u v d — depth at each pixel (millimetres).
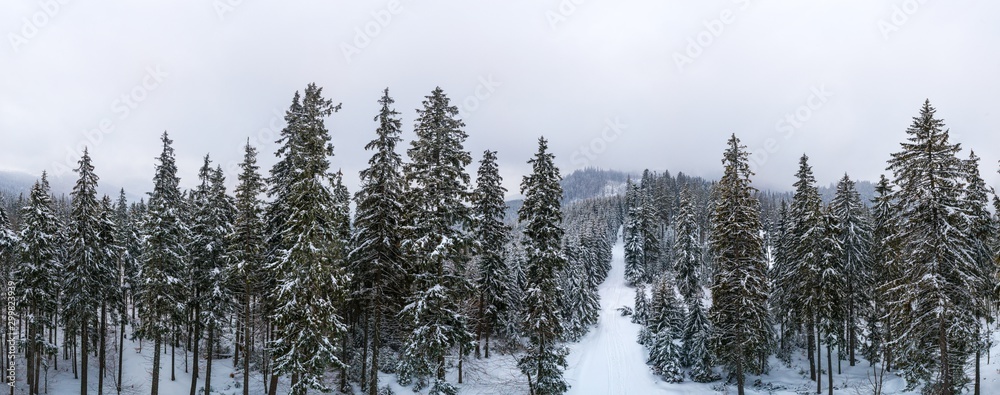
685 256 48281
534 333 27516
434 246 22547
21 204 52000
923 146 20297
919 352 22516
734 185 26875
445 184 22734
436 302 23016
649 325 45938
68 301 27406
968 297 20047
